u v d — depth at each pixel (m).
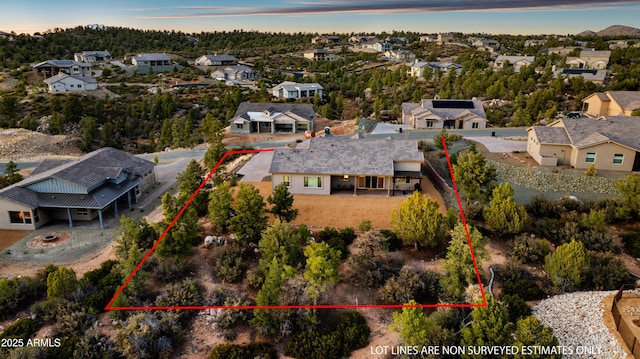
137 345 23.59
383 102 101.69
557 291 28.17
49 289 26.59
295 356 24.22
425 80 123.12
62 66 127.94
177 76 139.25
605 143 46.66
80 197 38.22
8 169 52.56
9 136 74.44
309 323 26.02
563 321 25.45
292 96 114.31
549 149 49.84
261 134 78.50
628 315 25.09
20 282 27.97
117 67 150.00
